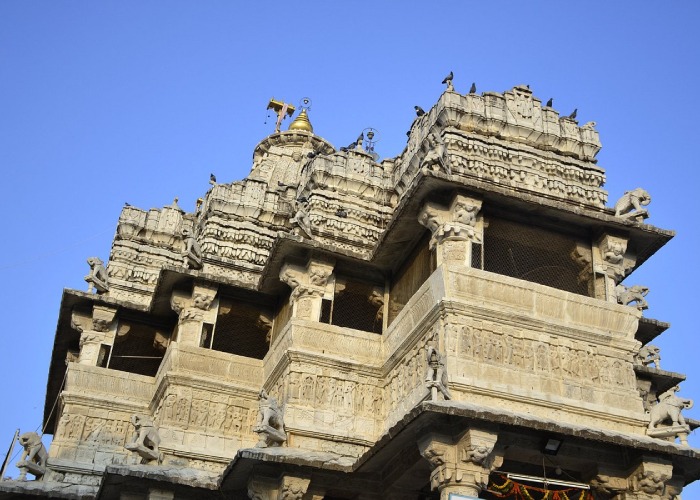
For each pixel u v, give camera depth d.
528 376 19.72
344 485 19.80
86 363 27.77
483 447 17.00
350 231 29.02
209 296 26.50
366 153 31.03
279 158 39.75
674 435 19.75
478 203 21.45
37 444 24.56
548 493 18.91
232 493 20.86
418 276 23.06
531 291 20.81
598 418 19.84
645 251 23.22
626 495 18.72
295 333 23.28
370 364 23.27
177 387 24.78
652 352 26.39
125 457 26.09
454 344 19.53
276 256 24.80
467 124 25.83
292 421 21.84
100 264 29.52
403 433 17.70
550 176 25.59
